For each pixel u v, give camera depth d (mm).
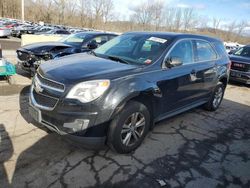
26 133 4027
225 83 6309
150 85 3775
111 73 3521
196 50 5059
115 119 3424
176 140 4367
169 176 3350
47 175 3111
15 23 35531
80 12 62156
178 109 4707
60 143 3824
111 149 3680
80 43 7867
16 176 3041
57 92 3311
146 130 3955
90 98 3217
